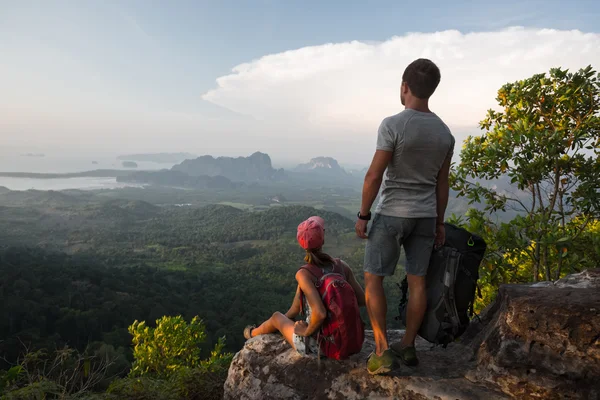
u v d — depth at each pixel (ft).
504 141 14.79
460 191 17.63
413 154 6.61
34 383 9.43
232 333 192.75
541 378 6.48
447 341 7.20
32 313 199.82
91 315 209.87
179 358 37.99
